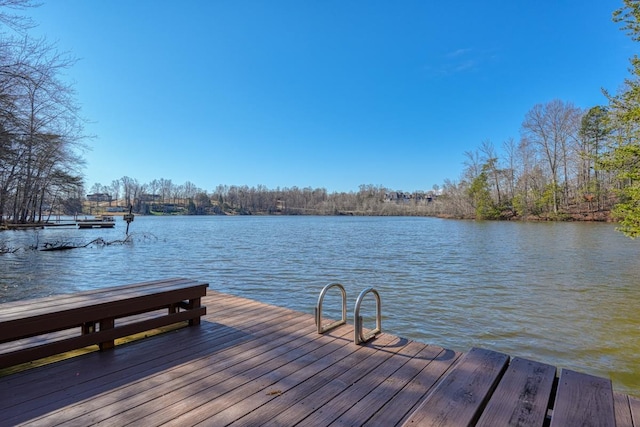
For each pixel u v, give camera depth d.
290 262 13.61
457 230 32.28
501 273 11.11
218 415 2.14
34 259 14.50
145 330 3.37
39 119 11.48
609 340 5.57
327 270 11.75
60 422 2.05
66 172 23.75
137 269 12.15
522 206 43.19
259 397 2.36
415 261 13.73
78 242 20.83
